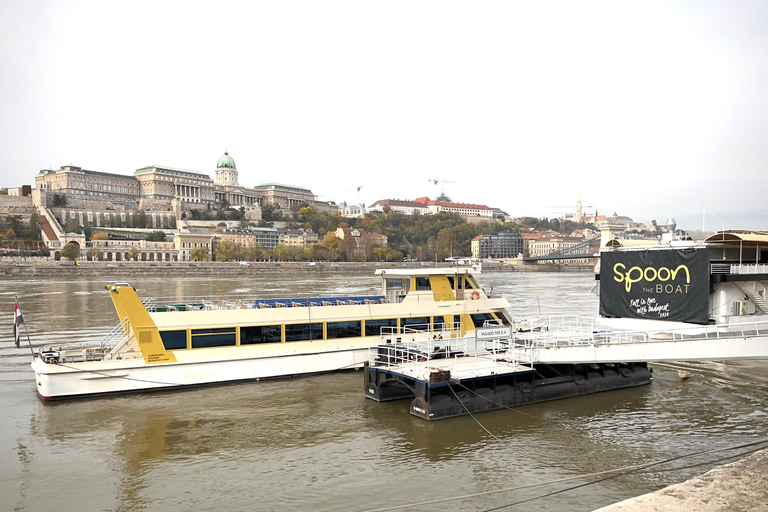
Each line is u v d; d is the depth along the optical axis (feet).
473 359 106.83
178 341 104.06
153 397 100.07
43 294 330.75
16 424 87.20
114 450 77.77
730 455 76.74
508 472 71.10
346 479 69.05
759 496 48.42
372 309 119.14
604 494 65.46
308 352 113.39
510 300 316.81
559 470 71.82
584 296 348.18
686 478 69.67
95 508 62.28
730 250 120.16
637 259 120.47
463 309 126.31
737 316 110.63
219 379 106.63
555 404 98.27
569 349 97.04
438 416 88.89
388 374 96.53
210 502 63.52
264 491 66.03
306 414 92.12
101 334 174.81
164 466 72.79
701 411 95.35
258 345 109.50
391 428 85.87
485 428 86.07
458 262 133.18
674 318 113.09
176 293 334.85
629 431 85.66
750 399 102.27
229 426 86.74
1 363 130.31
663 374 120.26
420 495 65.10
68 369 97.09
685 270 111.04
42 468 72.13
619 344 91.09
